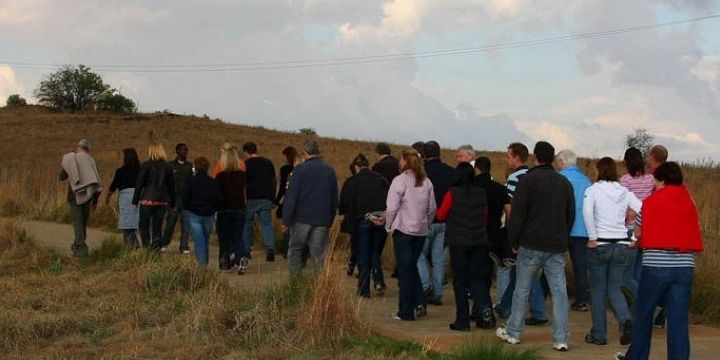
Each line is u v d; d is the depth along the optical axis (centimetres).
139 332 810
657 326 905
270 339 782
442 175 1034
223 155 1221
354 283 1163
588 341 807
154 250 1156
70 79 8844
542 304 916
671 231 682
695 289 1008
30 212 1997
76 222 1275
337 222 1473
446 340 793
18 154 5366
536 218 774
